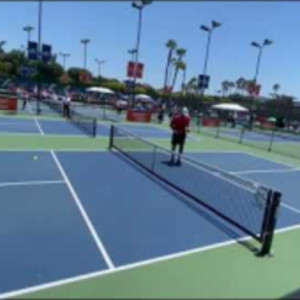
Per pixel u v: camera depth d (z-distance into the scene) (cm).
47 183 1010
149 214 830
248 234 728
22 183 994
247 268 607
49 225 729
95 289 513
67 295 496
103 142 1784
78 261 594
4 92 4069
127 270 573
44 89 5488
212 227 778
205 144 2152
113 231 723
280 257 661
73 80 7500
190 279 556
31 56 2872
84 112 3716
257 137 3075
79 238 680
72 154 1435
